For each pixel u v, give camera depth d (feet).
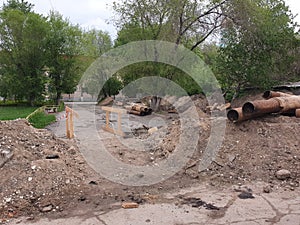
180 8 53.47
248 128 21.99
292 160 18.56
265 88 52.03
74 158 19.93
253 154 19.47
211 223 12.21
